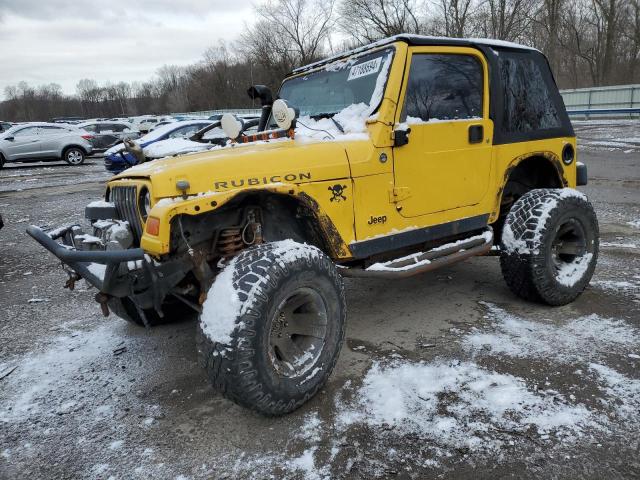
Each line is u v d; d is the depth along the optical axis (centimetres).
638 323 357
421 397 278
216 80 4944
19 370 342
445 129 346
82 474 236
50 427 274
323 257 273
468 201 368
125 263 276
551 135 418
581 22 4100
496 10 2456
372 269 322
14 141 1881
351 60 366
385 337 359
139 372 331
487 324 370
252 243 293
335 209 300
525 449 232
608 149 1445
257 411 252
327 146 304
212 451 246
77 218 895
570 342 332
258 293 241
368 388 290
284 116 320
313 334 277
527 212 379
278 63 3369
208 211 273
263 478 225
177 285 305
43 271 589
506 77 389
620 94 2952
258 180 274
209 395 298
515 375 295
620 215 710
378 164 316
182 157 307
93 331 404
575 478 214
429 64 344
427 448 237
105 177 1523
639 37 3828
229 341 236
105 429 270
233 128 371
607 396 269
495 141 378
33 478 235
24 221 891
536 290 379
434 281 474
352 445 242
